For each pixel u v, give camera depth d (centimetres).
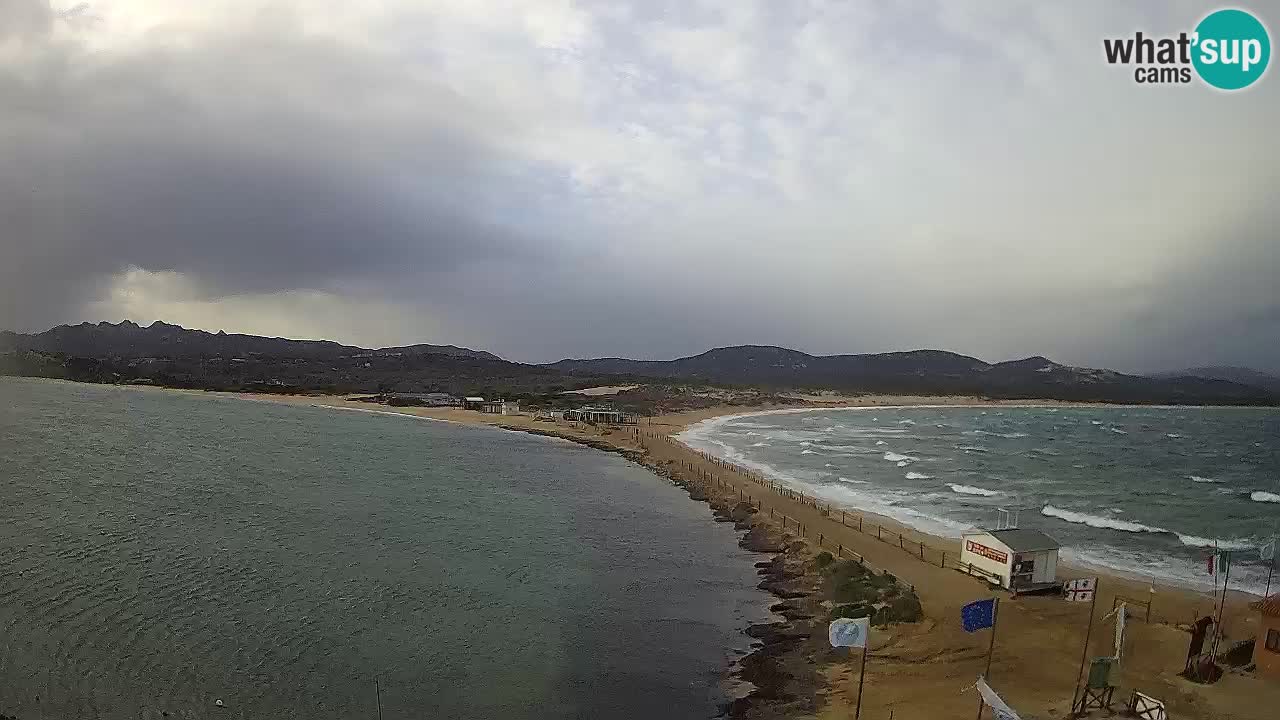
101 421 11081
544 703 2620
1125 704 2400
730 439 12294
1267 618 2692
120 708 2397
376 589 3719
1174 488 8019
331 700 2566
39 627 2978
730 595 3844
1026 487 7806
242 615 3266
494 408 16425
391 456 8644
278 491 6078
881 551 4519
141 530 4562
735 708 2553
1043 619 3269
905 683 2650
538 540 4869
